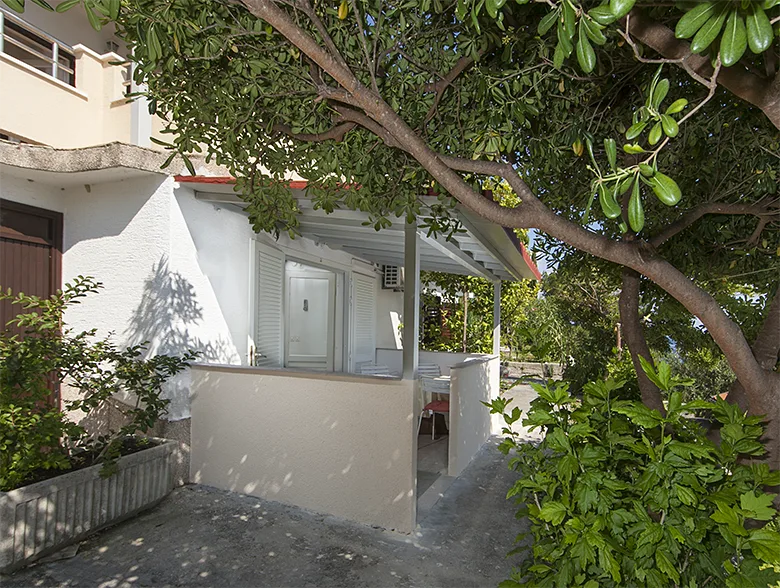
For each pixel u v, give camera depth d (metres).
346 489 3.97
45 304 3.81
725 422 1.68
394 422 3.85
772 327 2.40
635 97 2.84
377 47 2.04
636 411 1.54
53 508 3.17
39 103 6.38
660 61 1.08
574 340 8.51
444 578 3.10
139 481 3.82
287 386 4.22
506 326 11.70
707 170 2.88
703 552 1.44
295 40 1.57
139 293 4.50
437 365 8.69
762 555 1.19
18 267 4.60
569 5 1.01
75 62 7.14
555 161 2.74
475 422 6.15
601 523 1.41
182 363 4.23
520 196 1.88
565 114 2.61
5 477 3.01
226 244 5.04
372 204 2.85
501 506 4.37
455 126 2.47
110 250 4.68
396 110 2.31
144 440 4.12
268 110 2.33
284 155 2.61
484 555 3.42
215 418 4.51
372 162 2.57
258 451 4.31
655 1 1.36
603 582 1.49
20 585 2.86
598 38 0.99
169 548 3.37
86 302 4.77
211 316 4.83
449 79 2.25
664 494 1.42
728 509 1.31
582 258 4.41
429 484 4.94
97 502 3.47
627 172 1.05
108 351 4.23
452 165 1.99
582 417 1.77
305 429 4.14
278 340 6.05
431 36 2.12
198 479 4.57
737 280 3.79
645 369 1.68
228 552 3.34
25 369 3.46
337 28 1.94
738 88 1.26
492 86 2.16
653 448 1.55
